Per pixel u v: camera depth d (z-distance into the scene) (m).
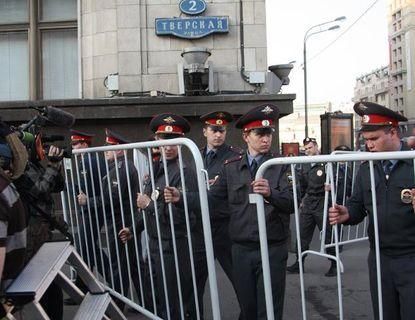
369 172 2.88
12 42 9.06
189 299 3.88
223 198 3.86
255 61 8.26
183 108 7.86
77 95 8.97
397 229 2.74
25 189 3.15
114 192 4.28
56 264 2.86
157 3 8.24
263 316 3.46
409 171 2.73
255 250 3.51
